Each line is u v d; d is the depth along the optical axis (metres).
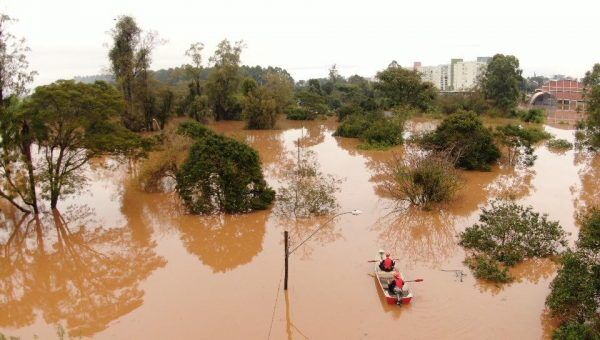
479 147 29.67
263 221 20.55
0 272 16.45
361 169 30.77
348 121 50.25
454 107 66.50
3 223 20.98
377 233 18.97
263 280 14.88
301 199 21.62
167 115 51.94
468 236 17.41
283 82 66.88
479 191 25.03
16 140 20.00
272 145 42.81
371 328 11.99
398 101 64.81
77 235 19.53
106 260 17.09
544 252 16.09
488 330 11.80
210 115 57.88
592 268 11.67
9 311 13.77
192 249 17.81
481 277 14.73
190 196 21.39
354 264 15.96
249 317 12.64
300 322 12.34
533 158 31.12
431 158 23.38
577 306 11.51
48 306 14.02
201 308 13.20
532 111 61.53
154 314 12.99
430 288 14.17
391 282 13.40
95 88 21.06
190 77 62.00
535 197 23.78
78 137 21.06
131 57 48.66
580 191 24.86
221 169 20.88
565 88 80.50
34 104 19.31
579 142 37.00
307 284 14.52
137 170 31.20
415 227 19.59
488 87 68.25
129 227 20.34
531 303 13.16
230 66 61.44
